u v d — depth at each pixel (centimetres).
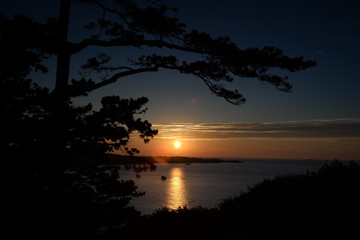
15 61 964
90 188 1264
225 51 874
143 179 16850
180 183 13838
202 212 1129
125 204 1312
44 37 860
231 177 18388
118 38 944
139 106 1374
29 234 970
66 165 1234
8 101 1060
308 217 723
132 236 986
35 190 1066
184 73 980
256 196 1125
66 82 886
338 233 638
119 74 940
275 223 751
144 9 847
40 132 1095
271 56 859
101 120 1273
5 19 864
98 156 1301
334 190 958
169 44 907
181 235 905
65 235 1030
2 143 1063
